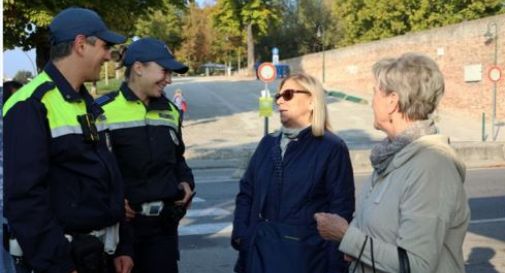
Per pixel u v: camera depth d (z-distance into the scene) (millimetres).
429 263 2221
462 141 19938
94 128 2846
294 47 66438
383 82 2428
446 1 47000
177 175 4051
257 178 3398
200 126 24625
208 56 83438
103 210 2832
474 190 10859
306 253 3141
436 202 2238
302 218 3211
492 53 25078
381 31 54219
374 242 2367
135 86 3791
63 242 2613
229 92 39531
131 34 22516
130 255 3219
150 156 3744
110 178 2902
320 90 3354
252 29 59375
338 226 2625
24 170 2549
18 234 2547
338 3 61438
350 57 39219
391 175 2389
